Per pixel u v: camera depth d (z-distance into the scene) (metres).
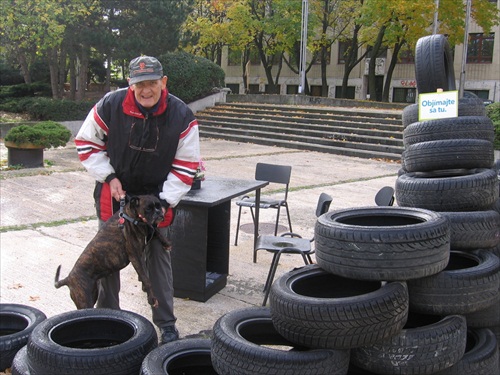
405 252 2.89
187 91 23.61
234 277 5.75
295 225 7.84
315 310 2.70
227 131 21.03
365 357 2.89
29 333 3.24
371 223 3.61
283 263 6.23
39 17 19.42
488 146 4.20
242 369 2.64
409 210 3.51
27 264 5.97
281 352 2.63
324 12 31.86
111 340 3.21
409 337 2.84
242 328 3.04
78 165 13.09
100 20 21.72
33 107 20.88
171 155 3.62
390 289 2.83
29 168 12.31
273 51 34.44
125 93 3.56
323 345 2.73
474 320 3.46
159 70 3.43
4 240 6.80
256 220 6.07
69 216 8.09
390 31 28.48
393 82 39.81
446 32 28.91
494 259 3.46
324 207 5.30
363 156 16.34
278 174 7.07
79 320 3.15
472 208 3.80
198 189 5.45
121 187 3.69
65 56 25.41
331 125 19.50
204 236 4.99
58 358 2.73
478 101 5.46
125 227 3.51
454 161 4.15
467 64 36.50
